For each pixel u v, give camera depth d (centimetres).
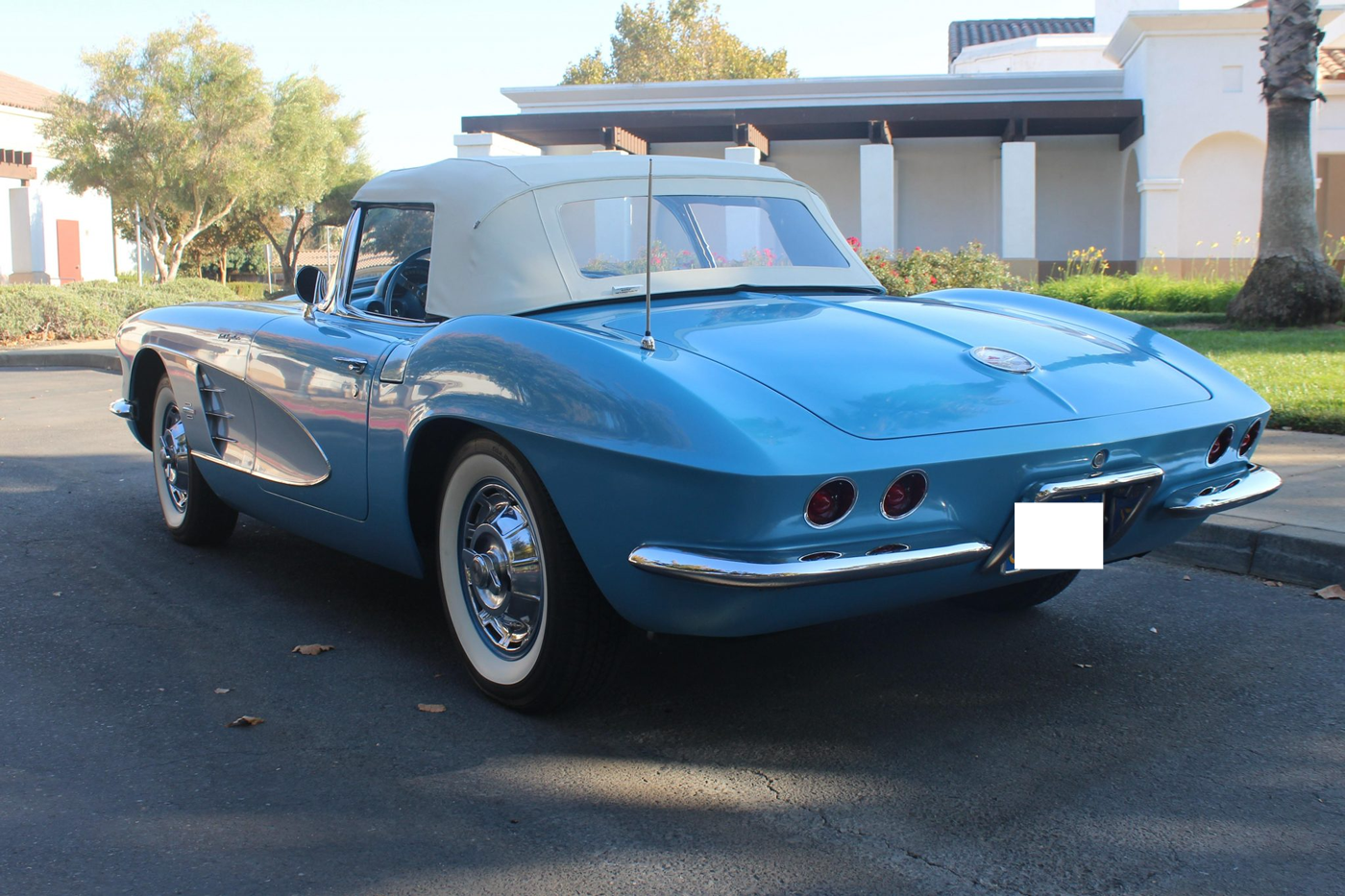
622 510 262
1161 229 1938
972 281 1300
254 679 343
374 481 342
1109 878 228
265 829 249
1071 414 281
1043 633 383
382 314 373
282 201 3409
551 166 358
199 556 489
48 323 1811
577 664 296
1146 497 295
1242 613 402
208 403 442
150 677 345
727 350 284
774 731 303
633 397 260
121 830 249
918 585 270
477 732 303
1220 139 1930
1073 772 277
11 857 237
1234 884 225
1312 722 306
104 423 914
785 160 2323
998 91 2138
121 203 2905
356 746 294
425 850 240
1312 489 514
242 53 2845
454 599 330
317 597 428
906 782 272
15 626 393
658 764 282
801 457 242
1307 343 998
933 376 282
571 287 333
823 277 382
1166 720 308
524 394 283
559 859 236
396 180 382
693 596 259
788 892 222
